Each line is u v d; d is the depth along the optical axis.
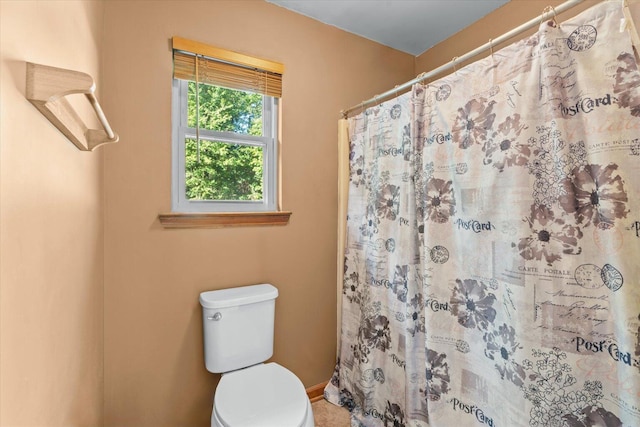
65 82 0.48
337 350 1.93
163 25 1.42
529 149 0.99
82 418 0.89
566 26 0.91
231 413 1.12
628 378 0.78
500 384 1.06
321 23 1.90
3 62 0.38
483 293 1.12
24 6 0.45
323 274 1.92
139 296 1.38
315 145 1.88
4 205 0.39
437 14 1.85
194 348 1.51
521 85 1.01
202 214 1.50
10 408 0.41
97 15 1.14
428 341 1.27
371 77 2.11
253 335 1.51
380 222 1.60
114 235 1.33
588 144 0.86
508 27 1.74
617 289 0.80
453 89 1.23
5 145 0.39
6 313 0.40
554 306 0.93
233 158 1.68
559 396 0.91
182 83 1.54
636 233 0.78
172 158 1.50
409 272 1.40
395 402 1.50
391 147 1.56
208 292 1.53
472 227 1.16
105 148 1.31
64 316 0.68
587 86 0.86
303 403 1.19
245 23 1.63
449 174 1.25
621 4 0.80
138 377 1.39
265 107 1.78
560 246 0.92
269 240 1.72
